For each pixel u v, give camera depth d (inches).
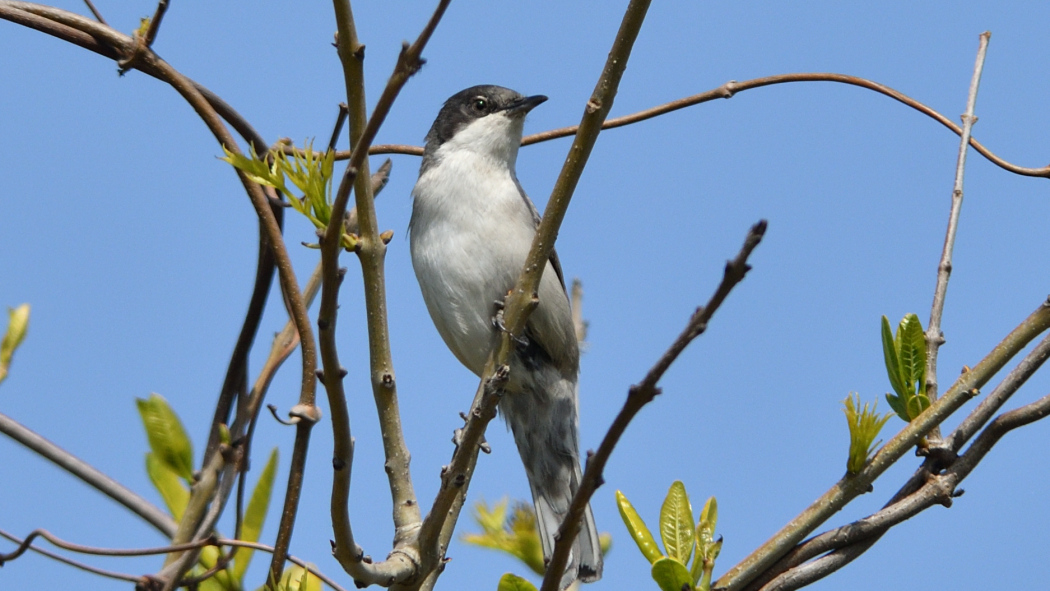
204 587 273.1
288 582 244.2
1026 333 231.3
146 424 285.9
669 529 241.1
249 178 261.9
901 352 255.6
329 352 217.8
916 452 239.6
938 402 233.5
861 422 232.8
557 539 199.3
